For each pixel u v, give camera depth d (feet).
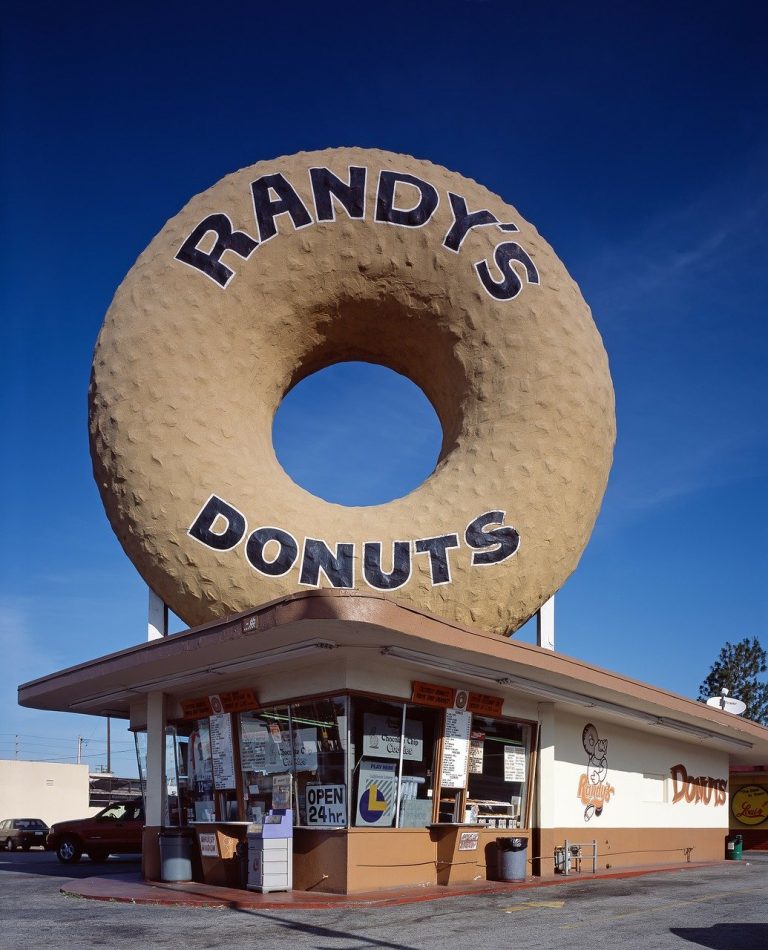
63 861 74.13
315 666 42.32
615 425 50.85
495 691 47.78
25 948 27.48
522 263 49.75
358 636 36.55
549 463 46.65
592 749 57.36
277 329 48.96
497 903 38.19
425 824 43.65
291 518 44.60
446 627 37.27
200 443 45.37
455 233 49.65
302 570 43.62
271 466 46.83
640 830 62.18
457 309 49.01
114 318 48.16
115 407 46.26
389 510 46.14
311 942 28.37
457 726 45.65
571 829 53.88
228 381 47.09
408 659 39.75
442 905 37.40
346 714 40.63
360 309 50.14
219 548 43.98
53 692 52.31
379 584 43.80
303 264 48.80
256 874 41.11
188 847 47.19
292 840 41.57
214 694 48.06
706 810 72.49
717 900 40.47
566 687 48.21
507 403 47.39
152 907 37.60
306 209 49.21
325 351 51.96
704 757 73.41
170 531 44.47
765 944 28.81
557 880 47.24
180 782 50.31
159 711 51.47
